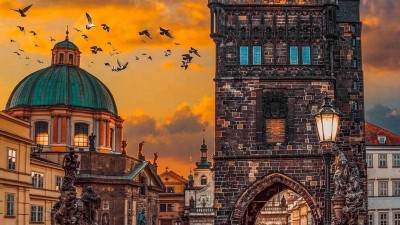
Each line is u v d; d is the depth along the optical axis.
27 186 96.88
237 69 80.44
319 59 80.62
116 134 151.12
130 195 135.00
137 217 139.75
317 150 79.00
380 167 119.44
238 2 81.31
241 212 78.88
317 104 79.81
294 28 81.06
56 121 138.00
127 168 135.50
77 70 148.00
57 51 147.75
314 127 79.50
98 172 130.50
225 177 79.25
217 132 79.69
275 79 80.06
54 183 115.19
